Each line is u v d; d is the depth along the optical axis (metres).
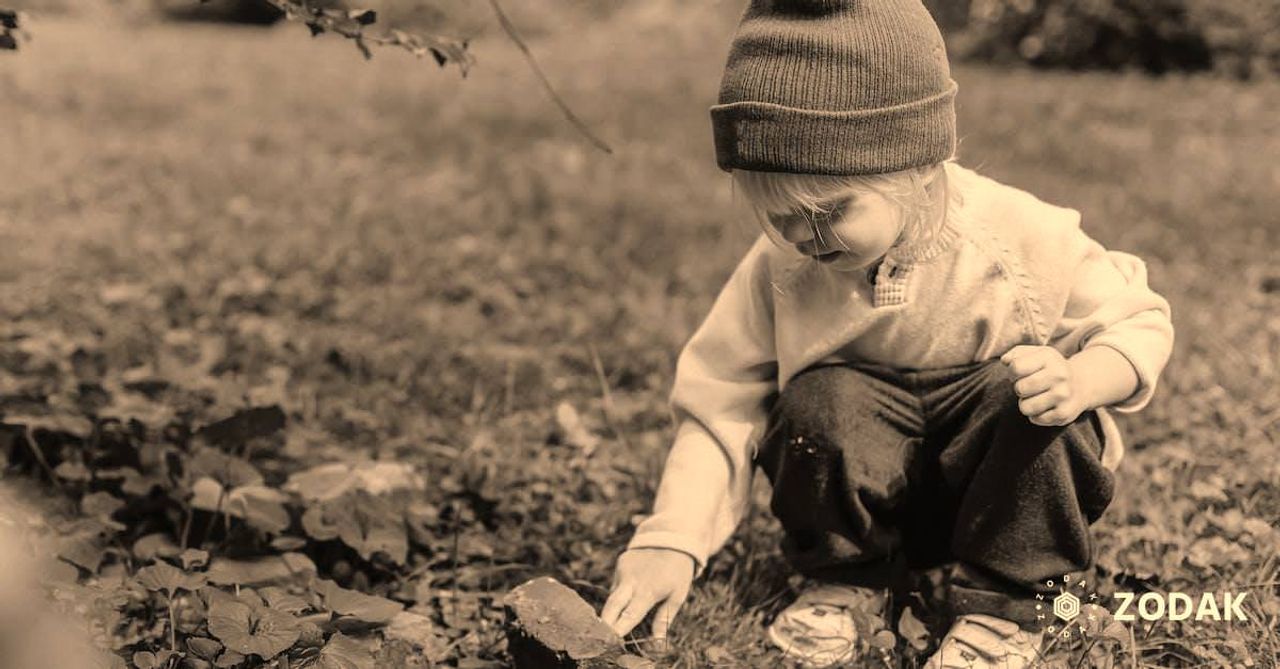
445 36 2.42
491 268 4.95
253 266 5.00
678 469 2.33
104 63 12.22
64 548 2.44
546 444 3.32
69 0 17.62
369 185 6.66
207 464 2.67
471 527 2.85
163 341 4.02
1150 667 2.15
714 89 10.53
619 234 5.51
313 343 3.99
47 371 3.50
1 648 1.21
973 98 9.55
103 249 5.22
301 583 2.48
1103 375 1.99
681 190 6.44
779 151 1.89
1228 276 4.60
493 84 11.09
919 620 2.30
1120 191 6.17
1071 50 12.01
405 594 2.54
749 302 2.32
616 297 4.58
